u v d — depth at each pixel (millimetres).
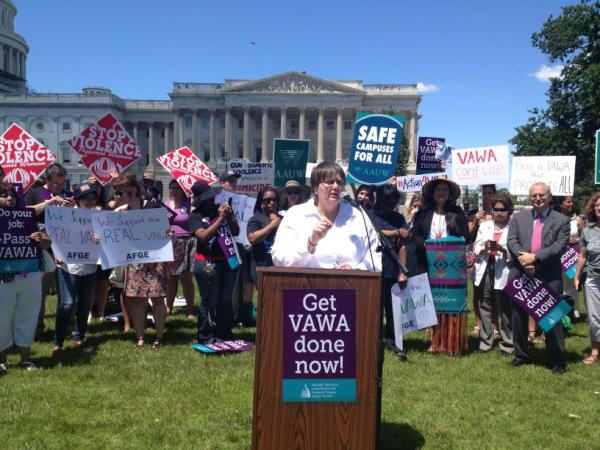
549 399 5457
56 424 4680
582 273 7168
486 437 4555
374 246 4125
